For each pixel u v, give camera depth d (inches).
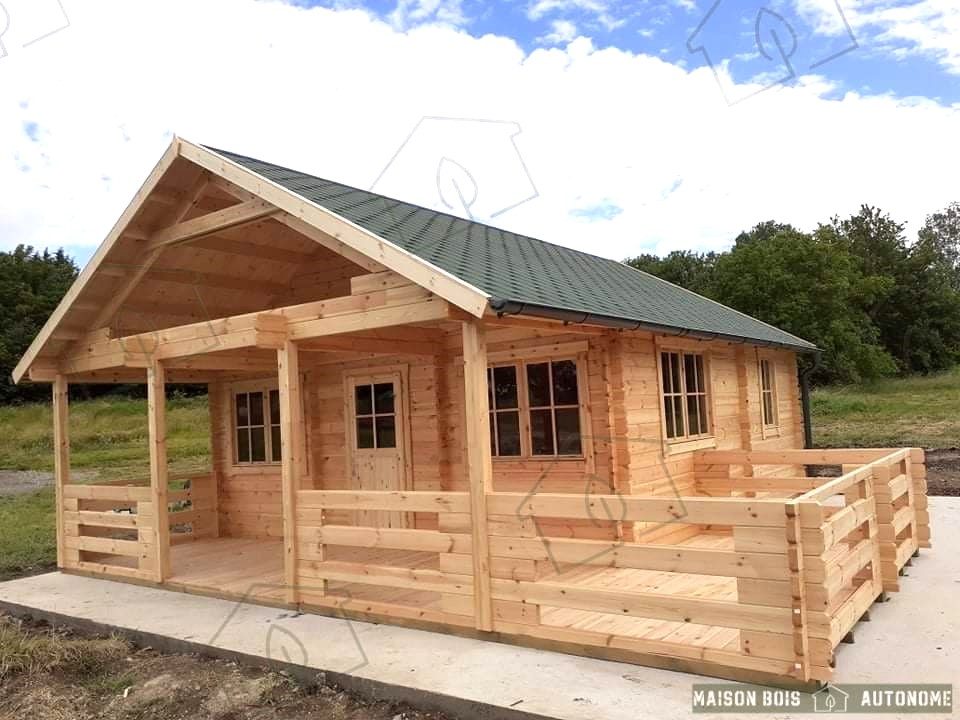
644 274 511.2
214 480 417.7
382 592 254.7
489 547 207.2
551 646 196.2
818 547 160.7
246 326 259.6
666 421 323.0
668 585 254.5
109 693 206.7
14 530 490.0
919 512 287.6
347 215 248.5
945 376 1227.9
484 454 209.2
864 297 1289.4
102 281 316.2
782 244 1168.8
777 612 162.7
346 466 362.3
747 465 335.3
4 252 1686.8
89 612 273.0
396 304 226.2
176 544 392.5
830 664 157.9
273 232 315.0
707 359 366.9
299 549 255.0
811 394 1069.1
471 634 210.5
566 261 393.4
